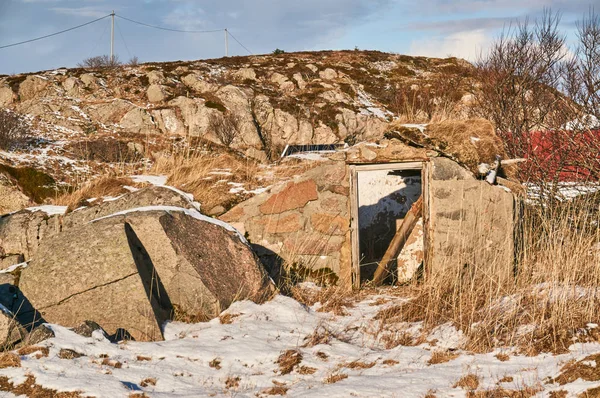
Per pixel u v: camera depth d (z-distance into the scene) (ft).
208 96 112.68
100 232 24.03
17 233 32.07
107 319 22.67
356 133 111.04
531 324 20.66
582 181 39.78
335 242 30.78
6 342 19.83
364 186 42.47
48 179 47.93
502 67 51.98
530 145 43.73
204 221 26.73
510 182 30.27
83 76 115.14
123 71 124.16
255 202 31.50
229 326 22.52
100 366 18.40
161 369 18.75
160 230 24.50
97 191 35.58
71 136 89.66
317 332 22.08
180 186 34.45
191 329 22.70
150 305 22.56
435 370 18.16
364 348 20.95
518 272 26.32
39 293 23.41
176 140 94.43
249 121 104.06
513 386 16.40
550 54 52.03
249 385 17.98
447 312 23.50
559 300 21.09
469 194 29.17
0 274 26.86
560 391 15.64
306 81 130.00
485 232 28.86
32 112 99.76
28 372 17.44
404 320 23.68
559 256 24.72
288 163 38.01
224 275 25.00
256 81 127.34
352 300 27.48
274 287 26.50
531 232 29.78
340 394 16.35
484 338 20.33
